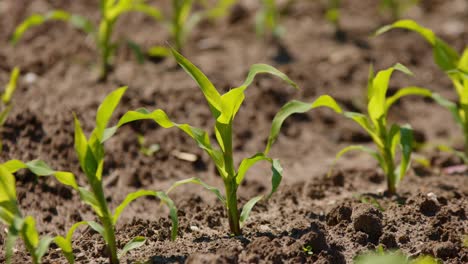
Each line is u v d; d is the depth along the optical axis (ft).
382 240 16.07
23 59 26.58
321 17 32.27
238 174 15.64
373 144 24.31
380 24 31.78
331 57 28.58
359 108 25.93
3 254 16.22
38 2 31.89
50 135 21.24
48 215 18.29
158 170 21.35
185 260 15.15
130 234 16.74
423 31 19.03
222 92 25.26
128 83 25.08
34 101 23.06
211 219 17.57
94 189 14.07
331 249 15.64
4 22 29.96
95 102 23.50
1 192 13.80
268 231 16.62
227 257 14.57
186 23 30.96
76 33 29.37
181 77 25.99
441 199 18.02
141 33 30.01
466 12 33.47
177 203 19.19
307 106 16.67
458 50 30.04
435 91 27.58
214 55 28.27
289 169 22.18
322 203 19.10
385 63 28.60
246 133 23.89
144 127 22.88
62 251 15.47
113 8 24.39
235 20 31.60
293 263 14.82
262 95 25.61
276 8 32.63
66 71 25.88
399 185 20.15
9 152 20.36
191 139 22.86
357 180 20.97
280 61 28.19
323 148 23.86
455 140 24.22
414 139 24.12
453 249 15.46
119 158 21.40
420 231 16.53
